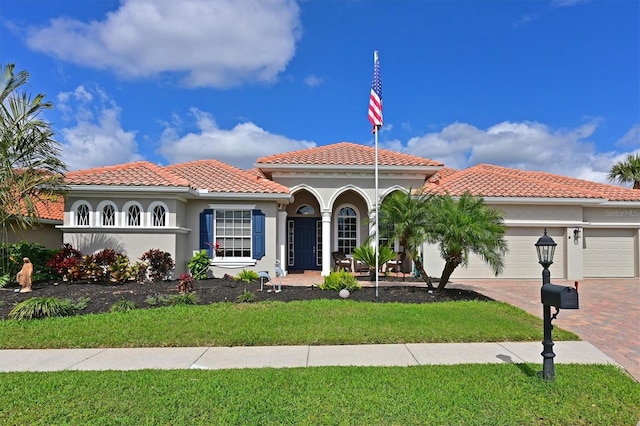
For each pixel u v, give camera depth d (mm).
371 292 14289
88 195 16625
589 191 20438
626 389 6062
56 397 5656
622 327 10297
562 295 5941
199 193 18125
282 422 4930
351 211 23094
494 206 19750
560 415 5164
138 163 18812
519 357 7707
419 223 13898
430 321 9977
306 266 23312
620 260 21094
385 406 5359
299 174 20531
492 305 12008
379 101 14367
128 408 5289
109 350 8188
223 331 9133
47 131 15070
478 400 5570
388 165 20000
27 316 10109
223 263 18391
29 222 15984
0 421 4930
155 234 16781
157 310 10906
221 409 5254
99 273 15367
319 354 7906
